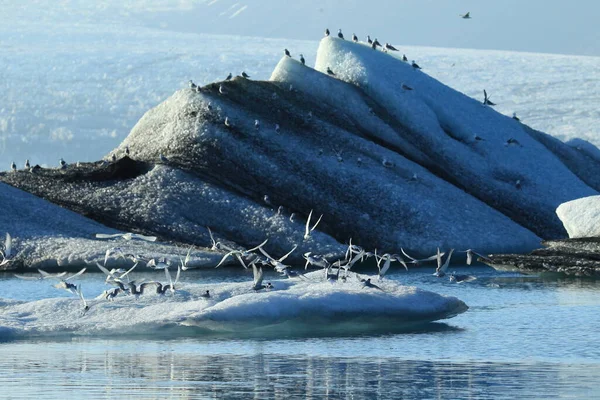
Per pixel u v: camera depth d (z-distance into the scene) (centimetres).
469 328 14700
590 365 12031
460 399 10431
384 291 14912
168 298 14738
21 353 12681
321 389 10869
